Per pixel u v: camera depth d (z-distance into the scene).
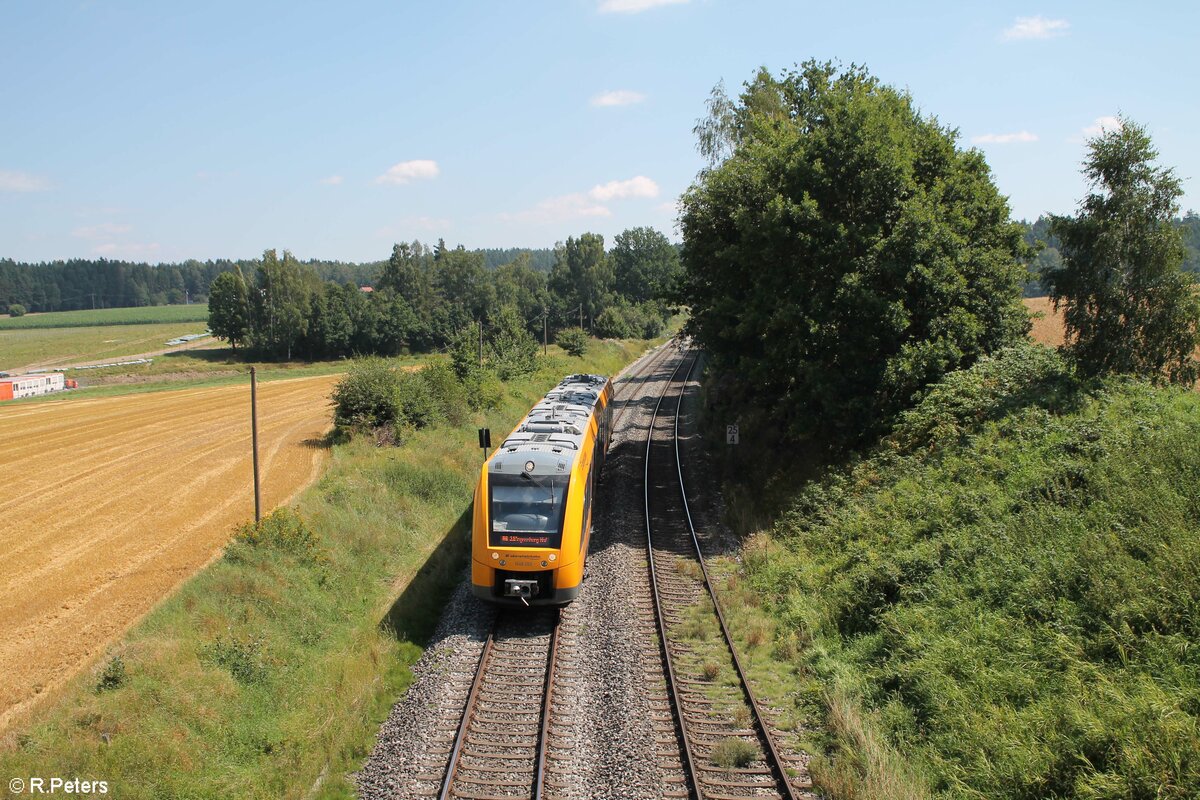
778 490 21.97
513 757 10.08
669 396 45.59
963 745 9.41
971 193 22.14
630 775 9.59
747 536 19.38
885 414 20.84
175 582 15.23
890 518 16.41
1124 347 17.52
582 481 15.79
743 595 15.51
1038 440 15.96
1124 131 17.03
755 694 11.77
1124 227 17.14
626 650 13.06
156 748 9.46
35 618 13.60
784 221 20.72
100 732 9.66
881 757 9.46
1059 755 8.48
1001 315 21.62
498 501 14.80
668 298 27.12
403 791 9.39
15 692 11.09
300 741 10.49
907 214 19.22
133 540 18.02
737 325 22.33
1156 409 15.39
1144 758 7.86
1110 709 8.66
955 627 11.66
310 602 14.50
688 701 11.57
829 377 20.31
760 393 28.25
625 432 34.94
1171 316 17.02
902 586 13.45
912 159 20.45
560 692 11.85
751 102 34.28
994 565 12.52
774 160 22.06
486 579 14.29
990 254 21.11
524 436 17.47
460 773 9.71
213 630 12.62
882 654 12.25
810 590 15.21
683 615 14.71
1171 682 8.81
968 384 19.55
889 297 20.08
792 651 13.10
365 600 15.68
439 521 20.80
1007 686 10.05
